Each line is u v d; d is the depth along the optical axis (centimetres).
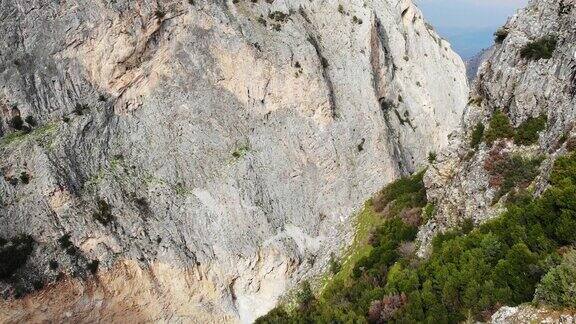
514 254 2116
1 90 5450
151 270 5156
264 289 5675
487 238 2436
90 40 5869
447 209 3225
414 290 2628
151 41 6172
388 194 4675
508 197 2755
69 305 4672
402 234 3603
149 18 6128
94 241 4984
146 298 5075
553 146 2731
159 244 5291
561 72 2955
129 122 5931
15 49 5659
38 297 4534
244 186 6034
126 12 6016
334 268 4122
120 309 4950
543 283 1747
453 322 2183
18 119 5409
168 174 5834
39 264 4647
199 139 6138
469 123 3572
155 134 5984
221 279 5475
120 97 5947
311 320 3403
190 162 5991
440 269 2577
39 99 5588
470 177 3136
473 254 2431
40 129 5444
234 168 6100
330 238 5541
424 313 2402
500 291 2019
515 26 3450
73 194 5106
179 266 5247
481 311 2044
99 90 5866
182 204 5672
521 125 3072
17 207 4831
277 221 6091
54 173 5056
